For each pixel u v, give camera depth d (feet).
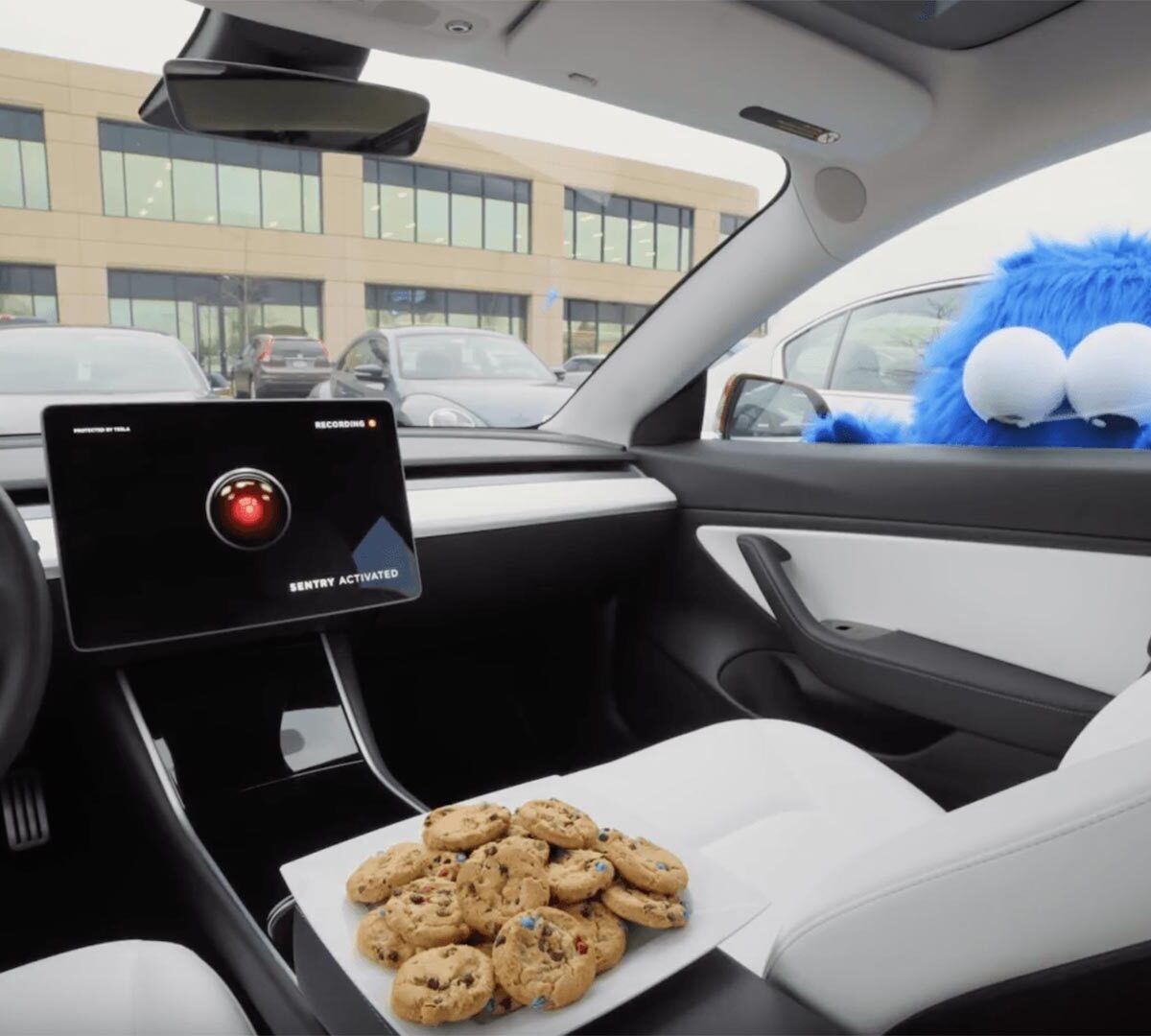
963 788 4.61
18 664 2.47
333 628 4.20
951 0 3.51
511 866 1.75
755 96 3.94
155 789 3.80
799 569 5.44
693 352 5.87
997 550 4.58
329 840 3.77
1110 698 4.19
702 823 3.50
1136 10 3.56
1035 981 1.49
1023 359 5.01
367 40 3.49
